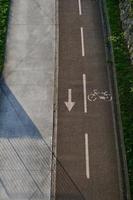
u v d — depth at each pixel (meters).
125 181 28.66
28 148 30.36
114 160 29.84
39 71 35.62
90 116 32.50
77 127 31.80
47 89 34.28
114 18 39.84
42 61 36.47
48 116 32.41
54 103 33.28
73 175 28.95
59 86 34.53
